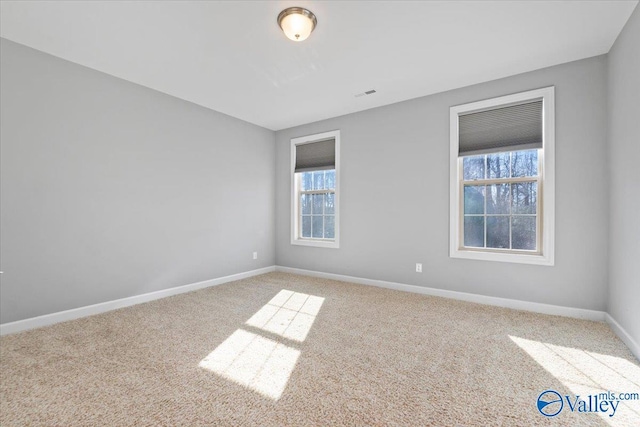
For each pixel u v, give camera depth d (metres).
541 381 1.76
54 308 2.70
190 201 3.84
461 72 3.03
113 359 2.02
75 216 2.84
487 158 3.35
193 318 2.81
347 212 4.28
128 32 2.36
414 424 1.41
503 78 3.13
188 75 3.11
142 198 3.35
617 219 2.43
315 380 1.77
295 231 4.90
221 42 2.50
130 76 3.13
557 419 1.44
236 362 1.99
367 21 2.22
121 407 1.52
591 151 2.72
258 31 2.35
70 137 2.81
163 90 3.48
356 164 4.19
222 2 2.01
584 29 2.32
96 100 2.98
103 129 3.04
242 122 4.55
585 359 2.02
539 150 3.04
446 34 2.39
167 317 2.84
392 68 2.95
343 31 2.35
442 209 3.51
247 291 3.77
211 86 3.37
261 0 2.00
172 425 1.40
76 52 2.66
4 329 2.43
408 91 3.50
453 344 2.25
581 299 2.78
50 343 2.27
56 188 2.72
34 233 2.60
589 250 2.73
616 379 1.79
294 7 2.06
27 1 1.99
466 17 2.19
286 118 4.48
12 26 2.28
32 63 2.58
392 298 3.45
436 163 3.55
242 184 4.55
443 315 2.88
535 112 3.00
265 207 4.96
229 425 1.40
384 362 1.98
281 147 5.07
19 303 2.51
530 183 3.10
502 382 1.75
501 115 3.19
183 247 3.75
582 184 2.76
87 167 2.92
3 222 2.44
